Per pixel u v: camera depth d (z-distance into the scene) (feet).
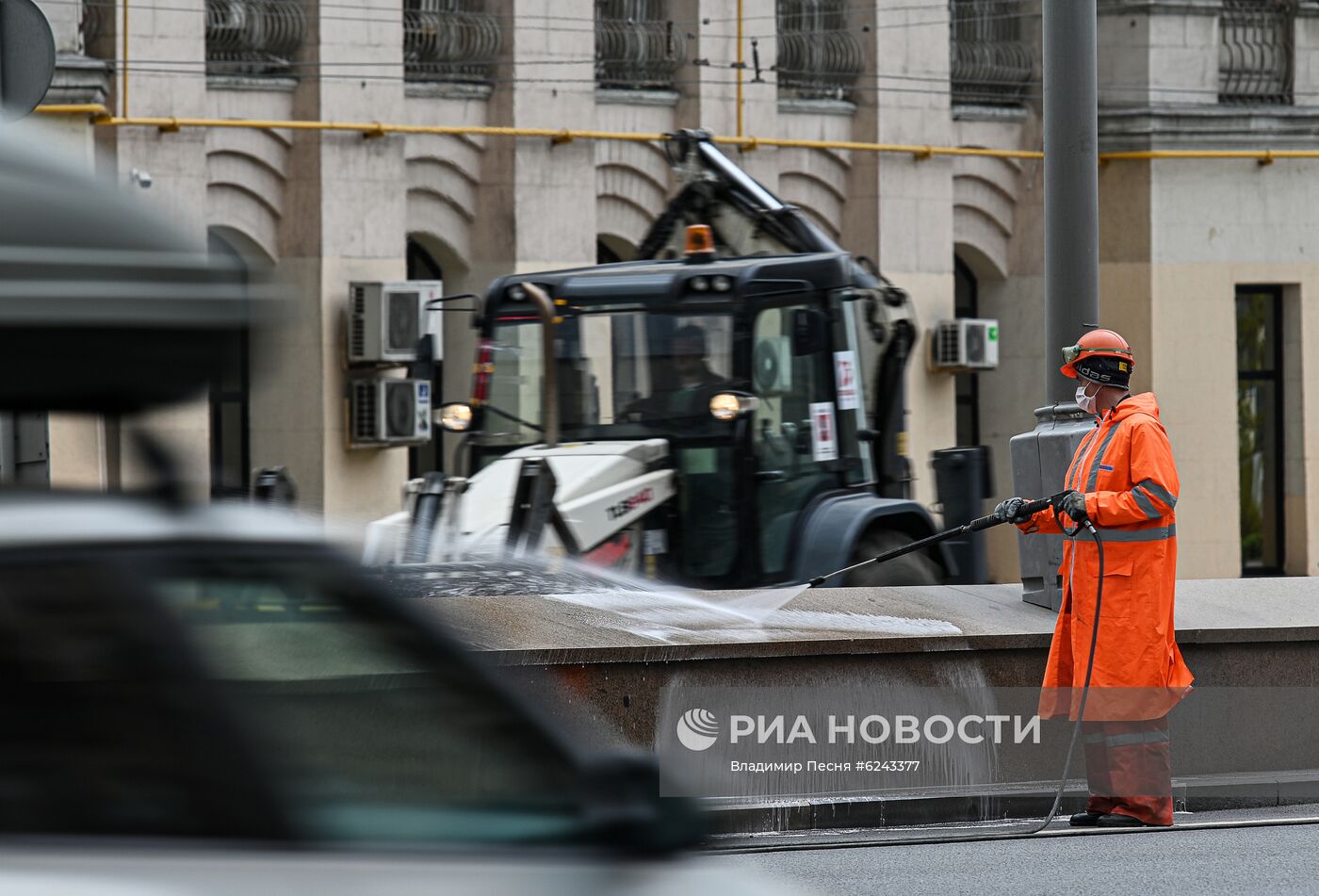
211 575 31.09
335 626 32.32
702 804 90.38
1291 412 269.23
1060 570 100.01
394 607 33.45
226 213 210.79
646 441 122.62
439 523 111.45
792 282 126.72
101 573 30.01
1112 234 261.44
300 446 214.07
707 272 124.88
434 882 30.48
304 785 30.68
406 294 212.84
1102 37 262.47
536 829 32.48
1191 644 102.53
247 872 29.07
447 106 222.69
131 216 30.01
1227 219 263.29
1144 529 91.35
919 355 250.98
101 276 29.27
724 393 121.49
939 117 252.62
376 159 216.33
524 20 224.33
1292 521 269.64
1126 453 91.76
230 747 30.04
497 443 127.75
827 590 103.60
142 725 29.48
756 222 146.00
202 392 30.66
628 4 235.20
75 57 197.26
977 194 259.39
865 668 93.61
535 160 225.56
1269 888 81.92
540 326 127.65
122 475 32.17
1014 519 96.43
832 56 246.68
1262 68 267.80
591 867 32.01
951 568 134.62
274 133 213.25
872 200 247.91
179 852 28.96
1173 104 260.21
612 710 89.15
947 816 94.17
